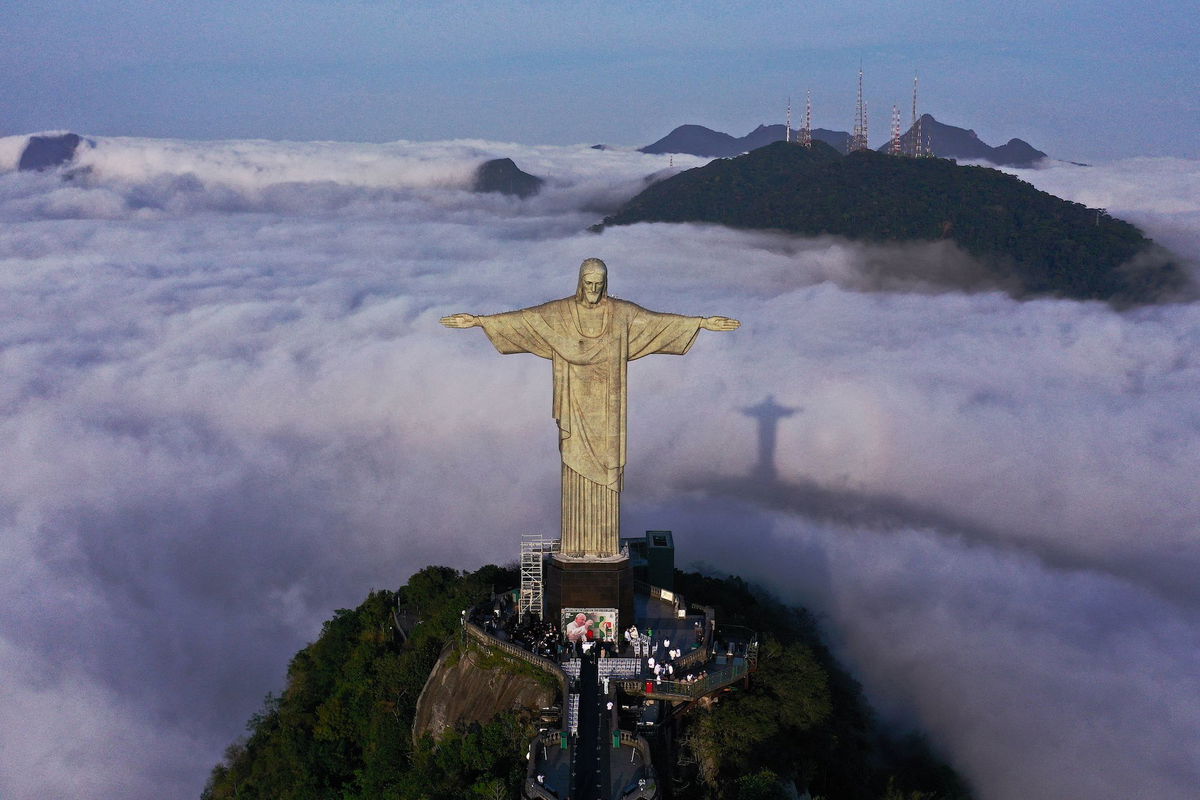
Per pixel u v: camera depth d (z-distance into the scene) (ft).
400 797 238.68
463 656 271.69
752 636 275.18
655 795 209.05
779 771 230.68
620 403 256.52
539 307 253.03
